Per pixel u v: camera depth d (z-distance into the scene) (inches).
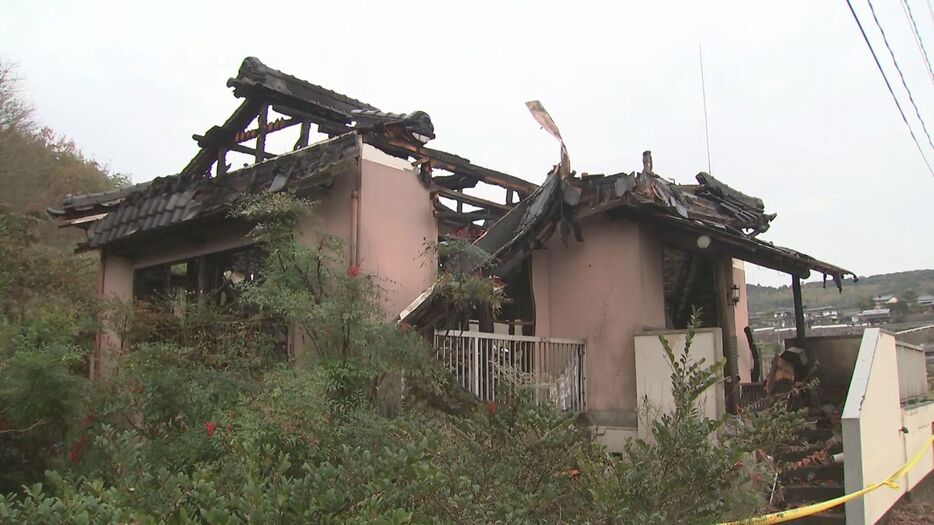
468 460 158.6
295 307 232.5
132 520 109.2
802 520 255.8
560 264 350.0
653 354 301.7
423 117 328.2
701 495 153.9
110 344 295.3
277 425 192.9
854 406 256.1
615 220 329.4
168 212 333.1
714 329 283.4
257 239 265.4
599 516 145.9
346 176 294.4
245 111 400.2
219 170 429.7
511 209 371.9
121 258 394.3
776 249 360.2
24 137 815.7
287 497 116.6
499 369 268.8
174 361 241.4
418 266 316.8
